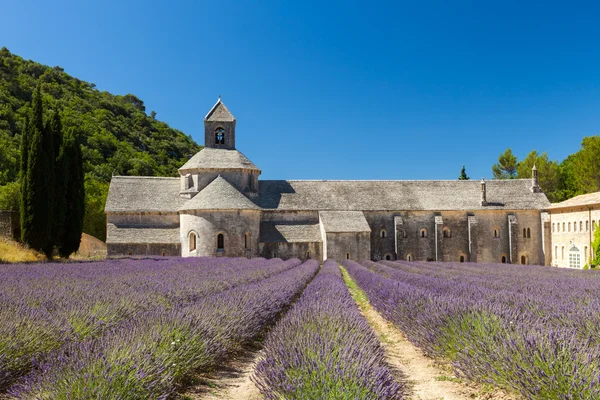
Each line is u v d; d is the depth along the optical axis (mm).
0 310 9203
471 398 7887
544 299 13062
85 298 11688
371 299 18812
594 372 6223
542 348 6977
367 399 5551
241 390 8117
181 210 48188
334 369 6137
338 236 49812
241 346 11047
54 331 8312
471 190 57625
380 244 54062
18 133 82812
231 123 55594
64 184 37938
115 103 133000
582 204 45812
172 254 49344
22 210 34312
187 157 125000
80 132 95750
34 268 23312
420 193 56875
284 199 54312
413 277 23562
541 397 6484
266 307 13102
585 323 9562
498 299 13250
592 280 22125
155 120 144000
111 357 6434
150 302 12375
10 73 111875
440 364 10156
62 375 5980
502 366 7461
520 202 55812
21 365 7281
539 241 54938
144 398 6176
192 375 8672
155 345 7402
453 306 10867
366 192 56500
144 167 95000
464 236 54938
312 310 10773
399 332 14078
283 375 6355
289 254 50500
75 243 40188
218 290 16359
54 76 128625
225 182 50250
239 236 47344
